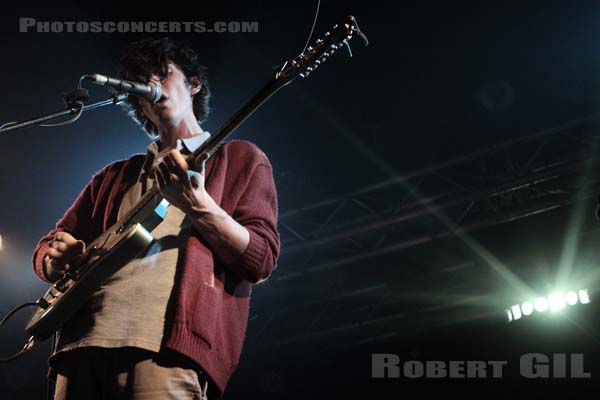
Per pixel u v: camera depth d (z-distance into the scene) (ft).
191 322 6.30
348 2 22.39
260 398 34.47
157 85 8.21
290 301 32.14
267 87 6.62
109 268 6.66
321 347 32.94
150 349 6.21
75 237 8.10
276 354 33.35
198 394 6.30
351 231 28.07
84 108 8.64
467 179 27.43
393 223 27.71
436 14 22.94
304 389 34.50
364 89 25.94
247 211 7.10
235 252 6.61
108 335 6.34
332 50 6.70
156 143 8.22
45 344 30.48
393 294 31.37
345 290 31.17
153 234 6.92
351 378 33.86
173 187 6.31
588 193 26.08
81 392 6.48
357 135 27.55
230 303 6.80
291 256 29.99
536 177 25.52
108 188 8.07
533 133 25.79
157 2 21.79
